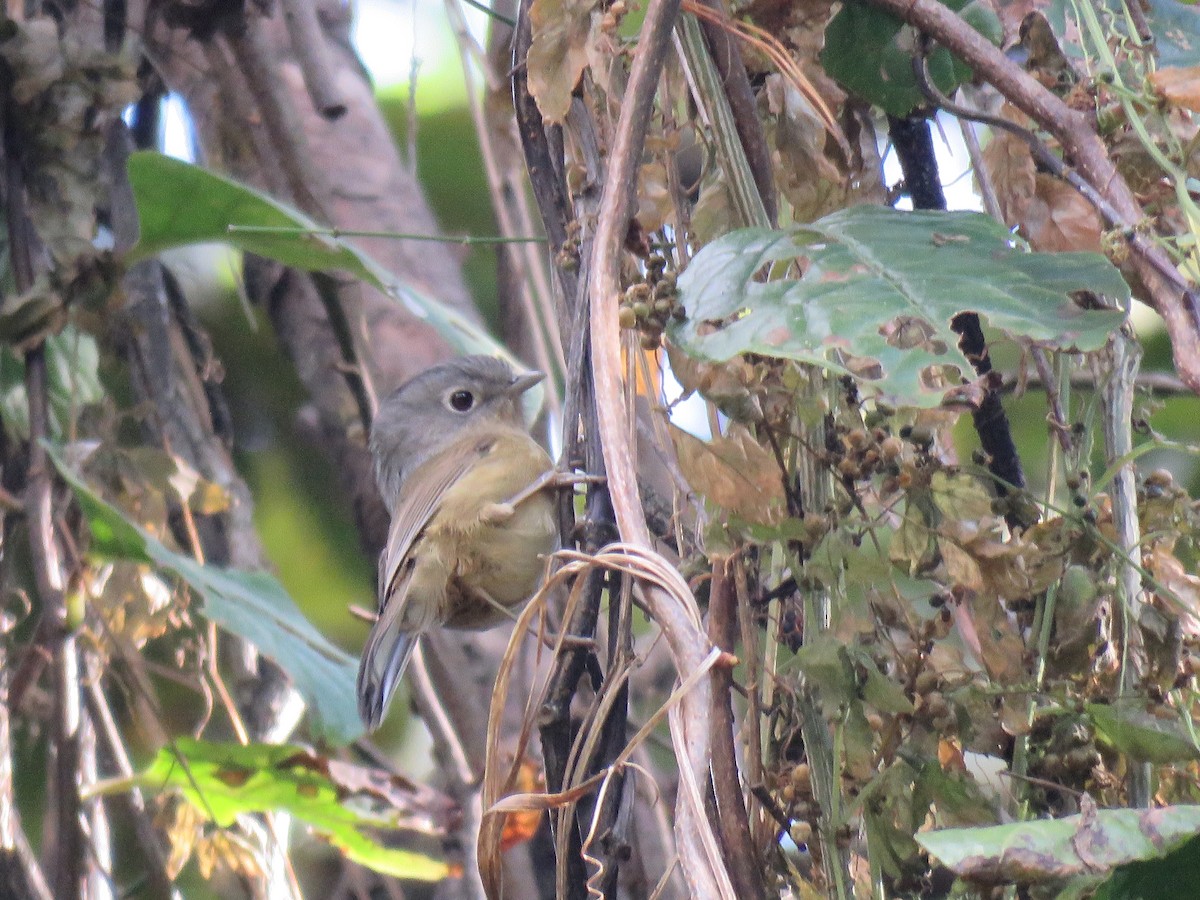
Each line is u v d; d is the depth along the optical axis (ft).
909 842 16.26
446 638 29.86
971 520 16.65
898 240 16.08
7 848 24.23
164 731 25.61
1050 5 20.29
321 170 32.32
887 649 16.78
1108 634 18.03
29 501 25.64
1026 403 32.60
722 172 18.45
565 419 19.57
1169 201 17.69
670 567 14.70
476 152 40.70
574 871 16.29
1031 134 17.12
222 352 37.99
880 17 19.77
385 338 33.27
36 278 27.09
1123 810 13.78
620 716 16.75
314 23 30.76
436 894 29.01
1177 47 20.15
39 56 27.68
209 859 26.71
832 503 17.15
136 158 25.61
